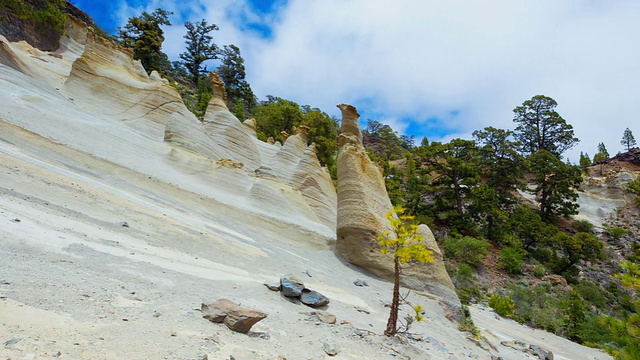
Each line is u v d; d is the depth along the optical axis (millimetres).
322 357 5668
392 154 92375
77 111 23719
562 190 63531
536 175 67688
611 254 54344
